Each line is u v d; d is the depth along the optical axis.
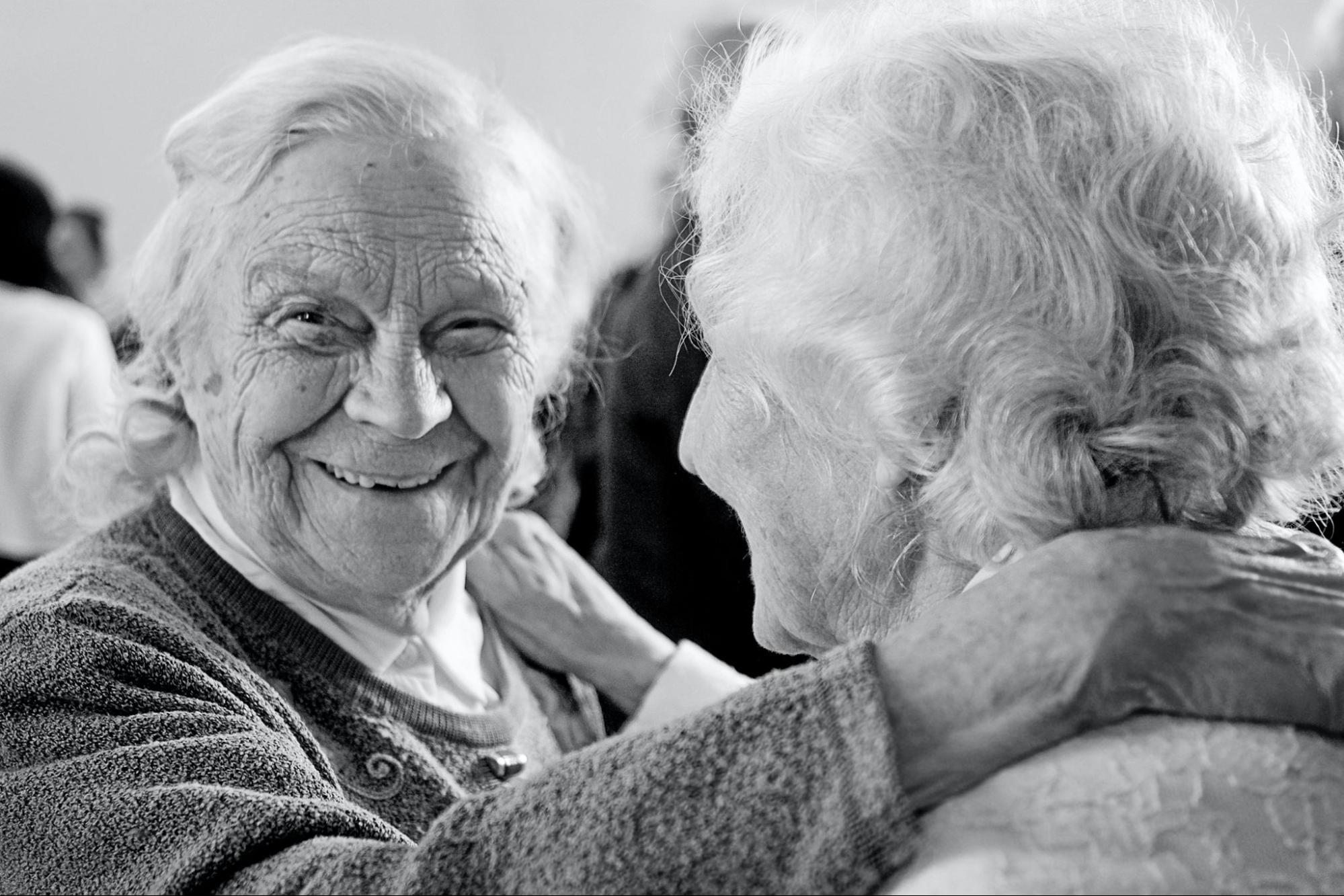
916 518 1.05
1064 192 0.96
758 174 1.10
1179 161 0.98
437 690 1.52
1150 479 0.97
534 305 1.54
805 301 1.02
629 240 4.21
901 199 0.98
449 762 1.46
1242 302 0.96
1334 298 1.11
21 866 1.14
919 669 0.89
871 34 1.10
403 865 0.94
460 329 1.41
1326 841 0.84
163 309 1.42
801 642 1.19
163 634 1.30
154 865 1.07
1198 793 0.85
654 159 4.39
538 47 4.73
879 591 1.09
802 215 1.04
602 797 0.88
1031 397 0.94
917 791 0.87
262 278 1.35
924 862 0.85
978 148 0.98
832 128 1.04
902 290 0.97
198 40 5.44
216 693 1.27
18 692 1.22
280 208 1.36
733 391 1.14
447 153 1.41
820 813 0.84
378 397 1.35
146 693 1.23
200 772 1.15
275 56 1.47
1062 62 1.00
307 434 1.38
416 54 1.50
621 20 4.68
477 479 1.46
